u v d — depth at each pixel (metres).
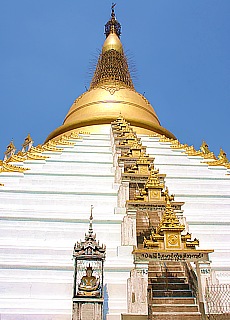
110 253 12.38
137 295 10.05
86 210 15.30
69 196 16.70
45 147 25.52
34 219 14.16
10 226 13.96
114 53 44.53
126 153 20.52
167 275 12.20
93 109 34.59
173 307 10.27
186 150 26.02
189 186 18.95
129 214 13.59
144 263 10.54
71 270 11.50
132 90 38.25
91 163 21.81
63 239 13.59
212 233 14.67
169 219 11.20
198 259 10.62
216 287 10.08
